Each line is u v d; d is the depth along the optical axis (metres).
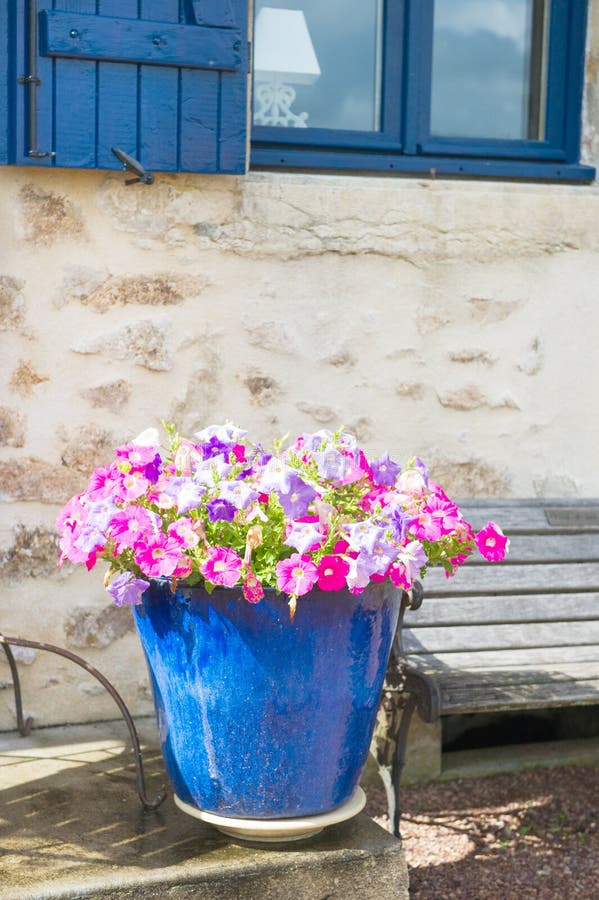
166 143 3.18
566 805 3.36
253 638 2.22
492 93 3.87
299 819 2.37
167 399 3.34
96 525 2.20
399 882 2.44
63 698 3.30
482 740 3.84
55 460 3.25
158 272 3.30
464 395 3.62
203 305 3.35
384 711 2.97
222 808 2.36
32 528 3.25
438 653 3.13
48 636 3.28
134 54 3.09
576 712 3.85
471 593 3.24
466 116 3.84
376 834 2.48
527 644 3.21
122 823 2.53
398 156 3.70
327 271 3.45
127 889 2.24
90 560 2.29
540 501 3.48
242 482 2.21
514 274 3.63
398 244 3.50
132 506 2.23
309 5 3.66
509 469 3.69
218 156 3.23
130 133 3.13
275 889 2.34
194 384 3.36
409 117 3.70
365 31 3.71
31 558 3.25
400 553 2.24
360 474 2.39
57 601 3.29
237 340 3.39
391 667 2.87
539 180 3.79
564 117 3.86
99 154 3.10
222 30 3.18
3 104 3.04
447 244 3.55
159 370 3.32
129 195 3.25
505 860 3.01
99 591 3.32
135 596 2.26
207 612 2.23
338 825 2.53
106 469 2.40
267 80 3.63
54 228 3.19
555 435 3.73
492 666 3.07
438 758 3.49
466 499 3.41
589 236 3.70
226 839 2.44
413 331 3.55
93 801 2.66
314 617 2.22
